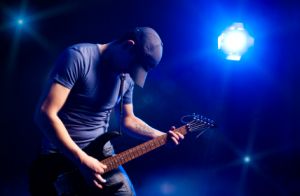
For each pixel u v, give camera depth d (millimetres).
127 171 6023
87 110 2514
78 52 2393
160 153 6105
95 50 2475
